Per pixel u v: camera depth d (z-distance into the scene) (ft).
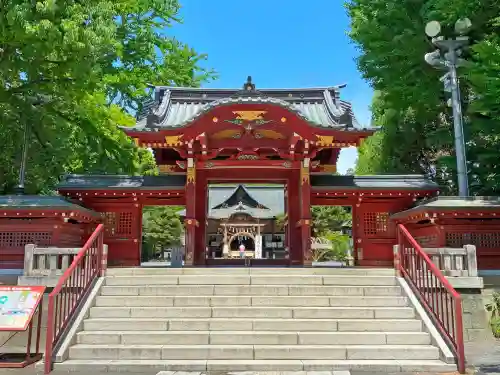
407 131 69.72
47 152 65.98
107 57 63.10
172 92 55.31
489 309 30.81
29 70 43.11
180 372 22.45
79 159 70.85
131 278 31.35
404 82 58.75
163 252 129.39
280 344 25.29
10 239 38.52
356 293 29.99
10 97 48.21
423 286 28.09
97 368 23.03
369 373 22.49
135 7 73.61
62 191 47.14
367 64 63.31
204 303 28.76
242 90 42.73
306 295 29.91
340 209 121.70
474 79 40.40
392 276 31.81
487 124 47.03
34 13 38.45
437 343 24.64
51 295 23.63
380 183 49.01
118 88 77.77
